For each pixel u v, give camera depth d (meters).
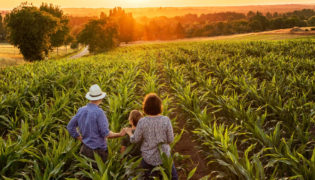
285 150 4.24
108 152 4.23
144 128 3.55
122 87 9.02
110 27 70.88
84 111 3.88
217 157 4.81
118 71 15.02
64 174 4.04
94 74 12.93
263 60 17.58
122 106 6.84
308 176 3.56
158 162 3.60
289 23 176.00
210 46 41.00
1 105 6.97
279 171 4.47
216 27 187.88
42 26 47.12
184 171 4.84
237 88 10.20
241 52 28.25
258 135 5.05
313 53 24.16
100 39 69.12
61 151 4.19
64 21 71.12
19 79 11.82
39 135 4.89
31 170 4.28
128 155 4.52
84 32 69.31
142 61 21.81
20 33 46.41
